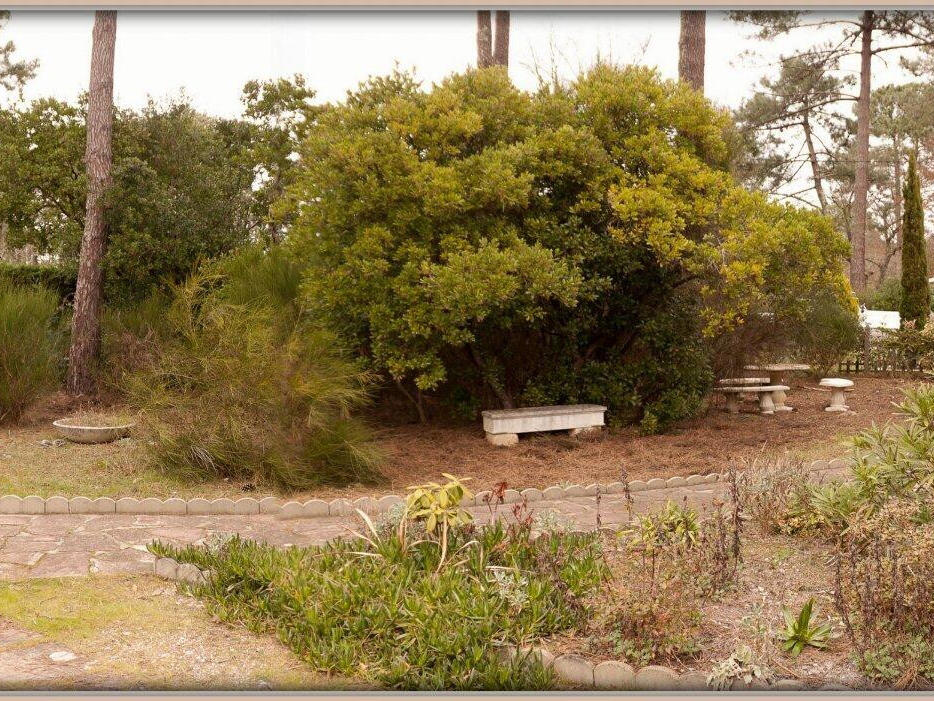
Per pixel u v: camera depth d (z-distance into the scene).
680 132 10.48
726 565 4.92
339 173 9.19
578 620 4.31
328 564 4.95
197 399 8.20
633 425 10.64
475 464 8.70
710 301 10.87
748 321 11.61
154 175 12.88
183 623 4.53
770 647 4.08
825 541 5.75
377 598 4.40
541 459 8.96
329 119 10.08
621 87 10.14
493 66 10.52
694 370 10.73
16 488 7.34
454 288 8.55
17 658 4.05
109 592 4.95
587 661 3.95
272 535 6.23
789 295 11.28
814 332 13.52
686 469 8.47
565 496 7.56
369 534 5.42
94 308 12.22
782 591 4.86
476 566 4.78
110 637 4.33
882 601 4.25
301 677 3.92
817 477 7.77
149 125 14.10
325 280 9.44
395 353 9.32
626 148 10.09
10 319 10.55
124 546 5.87
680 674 3.88
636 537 4.79
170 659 4.09
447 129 9.41
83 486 7.45
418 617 4.16
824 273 10.38
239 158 18.64
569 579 4.66
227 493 7.38
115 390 11.78
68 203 15.45
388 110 9.45
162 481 7.66
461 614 4.19
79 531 6.27
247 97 18.91
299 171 11.05
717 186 9.86
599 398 10.51
